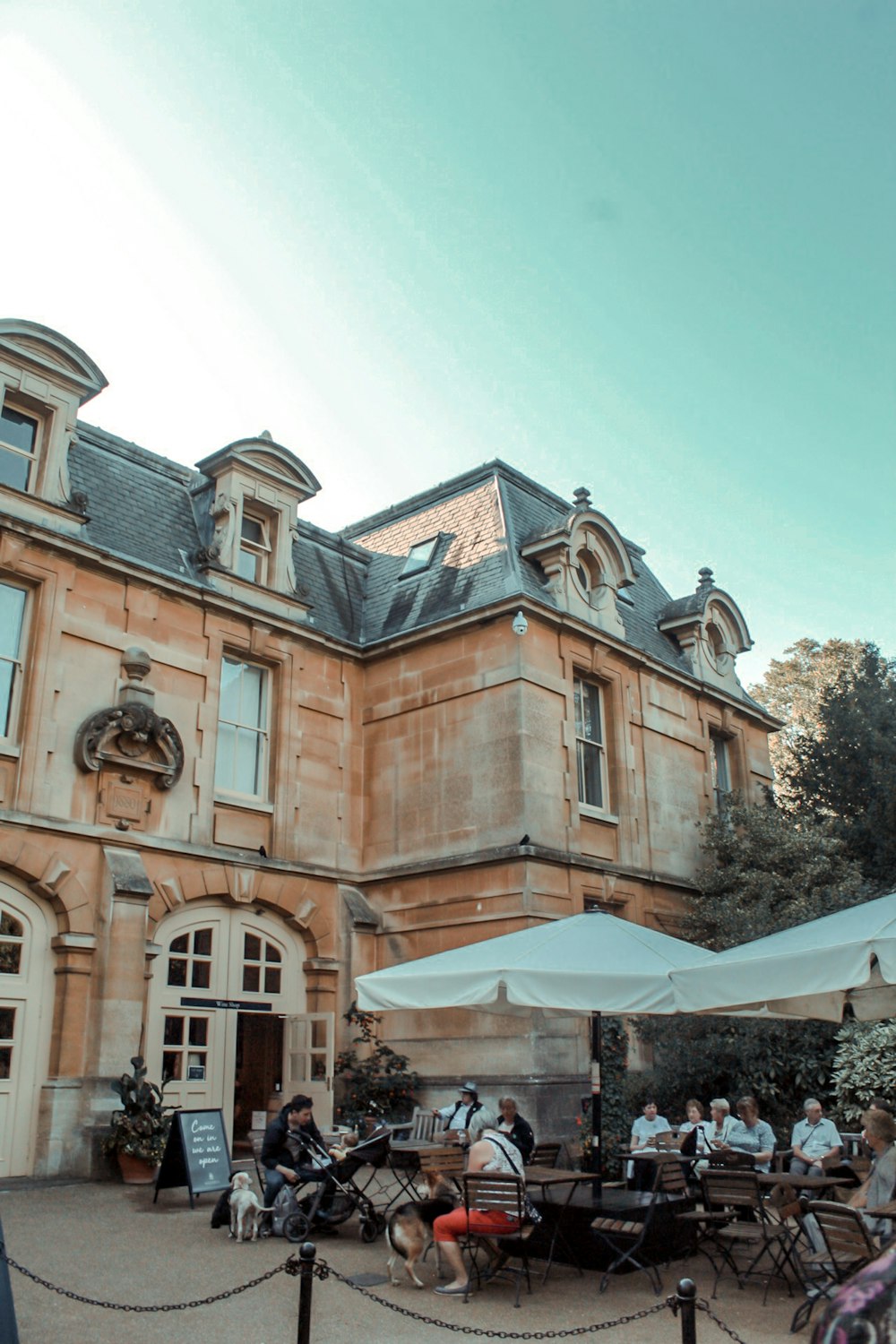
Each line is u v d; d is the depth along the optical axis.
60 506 16.20
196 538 19.06
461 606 19.73
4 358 16.14
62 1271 8.56
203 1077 16.36
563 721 18.91
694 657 23.81
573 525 20.36
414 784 19.25
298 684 19.38
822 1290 7.29
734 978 8.36
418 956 18.25
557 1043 16.56
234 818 17.80
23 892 14.79
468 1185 8.34
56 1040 14.45
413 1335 7.09
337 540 22.44
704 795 22.53
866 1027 15.82
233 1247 9.64
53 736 15.38
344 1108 16.86
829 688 26.12
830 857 20.42
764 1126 11.41
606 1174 15.06
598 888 18.67
